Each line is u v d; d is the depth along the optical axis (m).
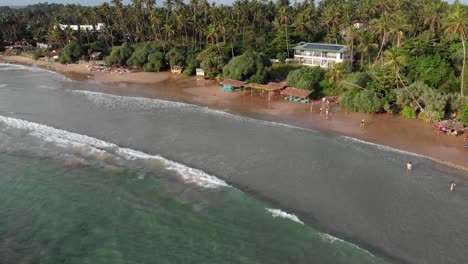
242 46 116.81
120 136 60.34
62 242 34.56
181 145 56.66
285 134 61.81
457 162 50.41
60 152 53.50
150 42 139.38
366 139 59.34
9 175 46.84
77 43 147.25
